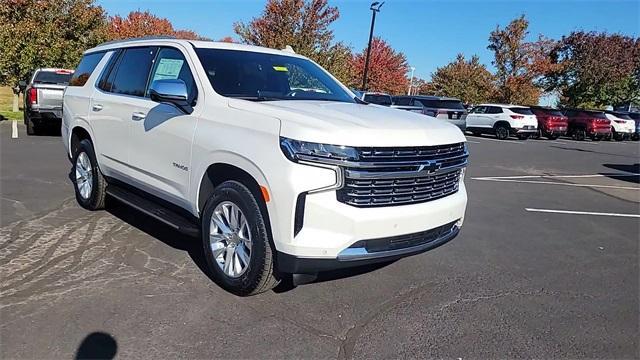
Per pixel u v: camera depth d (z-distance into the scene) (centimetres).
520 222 703
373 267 473
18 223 545
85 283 398
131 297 377
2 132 1425
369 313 377
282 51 536
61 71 1398
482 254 538
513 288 444
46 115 1326
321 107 398
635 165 1631
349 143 330
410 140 354
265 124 355
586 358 328
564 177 1240
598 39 4009
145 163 476
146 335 324
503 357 324
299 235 333
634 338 359
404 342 336
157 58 493
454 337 347
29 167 877
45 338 314
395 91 4566
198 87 428
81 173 614
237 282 380
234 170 383
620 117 3219
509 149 1994
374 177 338
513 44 4041
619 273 499
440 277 461
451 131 401
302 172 329
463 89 4834
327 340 333
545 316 389
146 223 564
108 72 568
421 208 363
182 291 392
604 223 724
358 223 334
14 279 399
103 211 607
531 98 4197
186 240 513
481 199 865
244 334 333
